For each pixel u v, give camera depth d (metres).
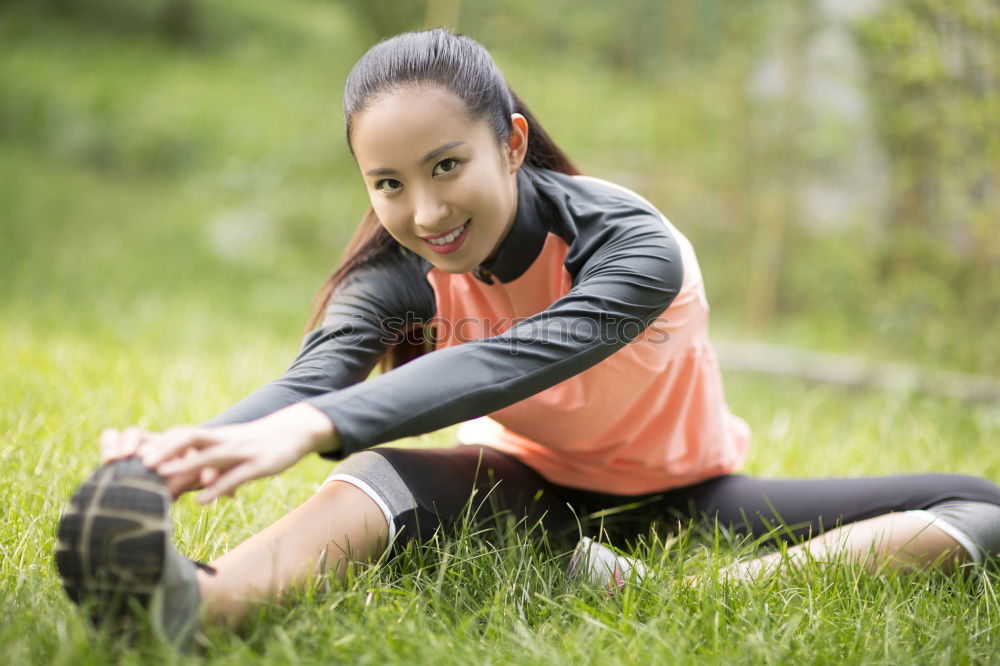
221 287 6.18
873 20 4.07
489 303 1.83
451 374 1.41
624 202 1.68
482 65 1.57
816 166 5.62
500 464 1.97
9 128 9.43
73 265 6.19
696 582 1.69
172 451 1.28
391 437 1.37
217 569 1.48
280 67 10.34
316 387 1.66
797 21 5.34
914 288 4.26
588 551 1.72
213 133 9.05
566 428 1.87
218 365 3.55
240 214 7.32
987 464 2.76
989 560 1.82
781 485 2.01
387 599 1.58
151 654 1.32
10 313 4.65
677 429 1.95
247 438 1.28
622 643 1.44
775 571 1.72
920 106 4.17
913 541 1.81
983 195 3.97
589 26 6.62
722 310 5.92
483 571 1.69
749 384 4.18
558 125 6.39
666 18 6.07
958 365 4.12
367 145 1.53
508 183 1.63
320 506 1.64
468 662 1.37
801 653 1.45
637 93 6.70
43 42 10.88
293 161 7.43
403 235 1.60
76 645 1.31
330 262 6.91
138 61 10.72
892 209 4.77
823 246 5.56
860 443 2.95
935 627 1.59
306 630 1.45
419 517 1.73
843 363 4.38
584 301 1.52
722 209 5.89
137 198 8.30
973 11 3.56
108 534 1.26
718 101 5.70
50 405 2.69
